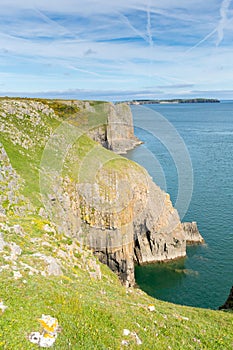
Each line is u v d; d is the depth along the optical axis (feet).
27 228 77.36
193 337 55.01
